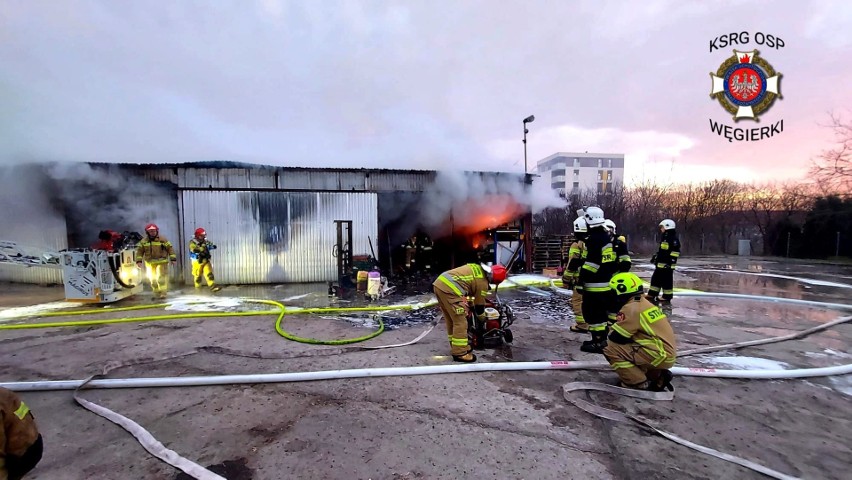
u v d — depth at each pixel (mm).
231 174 9688
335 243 10086
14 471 1442
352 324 5895
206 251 8539
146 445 2652
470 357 4230
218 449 2643
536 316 6465
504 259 11250
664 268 7379
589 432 2879
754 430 2955
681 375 3943
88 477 2352
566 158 67688
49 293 8484
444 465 2475
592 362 4203
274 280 9781
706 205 24078
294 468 2438
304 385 3662
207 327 5691
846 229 18188
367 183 10477
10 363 4223
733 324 6086
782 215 20969
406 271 11719
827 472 2455
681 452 2639
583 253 5395
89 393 3492
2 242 7379
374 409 3211
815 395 3574
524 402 3350
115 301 7371
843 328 5887
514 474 2391
